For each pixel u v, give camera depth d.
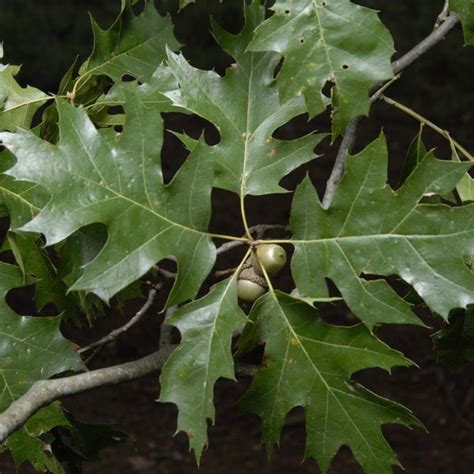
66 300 1.26
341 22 1.17
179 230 1.14
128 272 1.13
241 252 4.47
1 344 1.19
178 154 5.48
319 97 1.16
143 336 4.04
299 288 1.15
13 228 1.20
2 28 6.33
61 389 1.14
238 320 1.14
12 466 3.63
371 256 1.15
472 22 1.20
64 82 1.28
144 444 3.91
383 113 6.10
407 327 4.43
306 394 1.16
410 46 6.58
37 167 1.13
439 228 1.15
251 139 1.20
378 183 1.15
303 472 3.77
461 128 6.05
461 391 4.19
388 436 4.03
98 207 1.13
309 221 1.16
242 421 4.07
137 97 1.15
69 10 6.65
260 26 1.17
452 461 3.85
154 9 1.30
